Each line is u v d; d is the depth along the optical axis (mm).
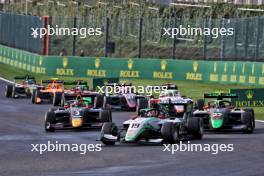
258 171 57562
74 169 59719
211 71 186000
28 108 133500
